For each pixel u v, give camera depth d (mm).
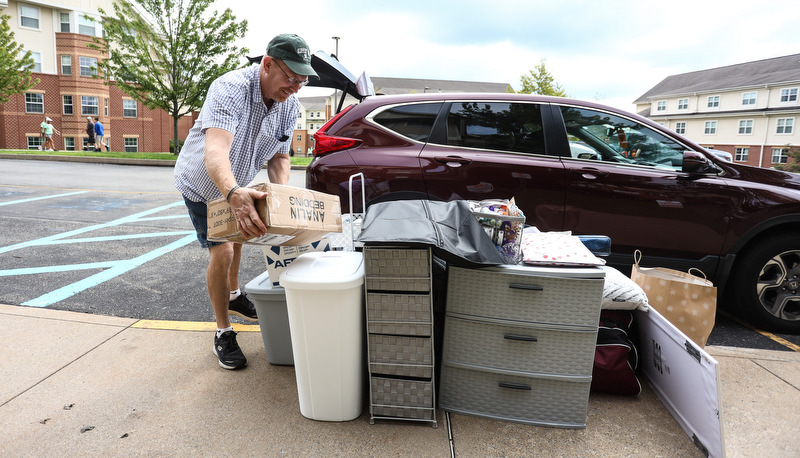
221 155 2029
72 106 30094
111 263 4441
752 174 3363
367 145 3508
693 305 2506
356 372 2092
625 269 3877
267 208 1785
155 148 33375
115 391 2305
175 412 2154
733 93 48312
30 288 3699
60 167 13695
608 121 3539
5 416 2088
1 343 2750
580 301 2033
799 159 39219
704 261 3350
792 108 42938
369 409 2213
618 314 2496
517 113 3566
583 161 3447
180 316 3260
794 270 3270
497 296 2076
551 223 3416
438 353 2336
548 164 3408
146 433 2006
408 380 2070
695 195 3303
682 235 3350
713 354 2791
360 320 2064
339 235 2617
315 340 2006
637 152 3480
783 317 3295
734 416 2178
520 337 2076
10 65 20969
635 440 2020
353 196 3438
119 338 2867
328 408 2096
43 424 2041
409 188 3414
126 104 32062
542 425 2115
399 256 1971
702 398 1912
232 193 1839
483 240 2074
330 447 1943
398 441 1992
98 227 5902
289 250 2471
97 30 30562
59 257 4582
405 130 3545
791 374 2561
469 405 2188
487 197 3396
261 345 2848
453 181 3396
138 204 7668
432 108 3576
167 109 19375
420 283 1986
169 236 5539
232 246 2514
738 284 3357
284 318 2490
